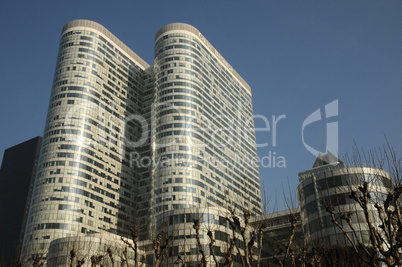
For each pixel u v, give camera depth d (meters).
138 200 177.75
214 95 199.38
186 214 97.81
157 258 29.78
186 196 151.62
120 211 166.38
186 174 157.00
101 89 180.88
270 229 98.88
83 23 190.25
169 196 151.62
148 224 150.25
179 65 185.88
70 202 146.75
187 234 93.81
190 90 180.25
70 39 185.00
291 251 34.22
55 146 156.50
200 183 158.88
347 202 64.69
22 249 135.00
